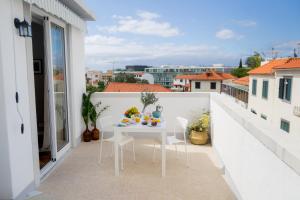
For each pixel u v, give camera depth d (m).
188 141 4.84
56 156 3.62
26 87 2.68
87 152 4.16
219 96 4.26
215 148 4.06
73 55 4.38
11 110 2.39
